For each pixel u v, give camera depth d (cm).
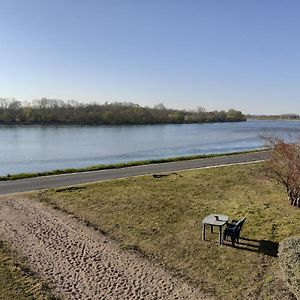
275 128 9912
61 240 1119
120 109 11681
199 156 3136
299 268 661
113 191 1694
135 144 5022
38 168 2878
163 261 977
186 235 1148
